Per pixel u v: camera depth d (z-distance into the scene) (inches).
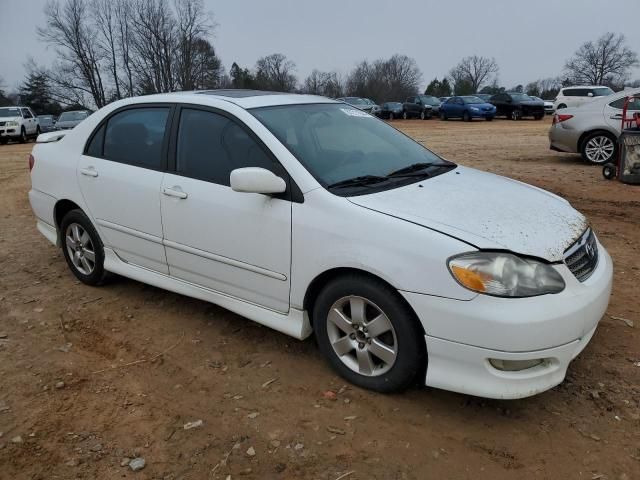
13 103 3097.9
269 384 132.1
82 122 188.7
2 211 322.7
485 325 105.8
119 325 164.9
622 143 347.9
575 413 118.3
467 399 124.3
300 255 127.9
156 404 126.1
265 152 136.5
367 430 114.9
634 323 155.3
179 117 156.8
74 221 189.2
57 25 2672.2
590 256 125.0
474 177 150.9
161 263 163.5
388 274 114.0
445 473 102.9
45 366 143.4
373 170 142.5
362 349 125.4
